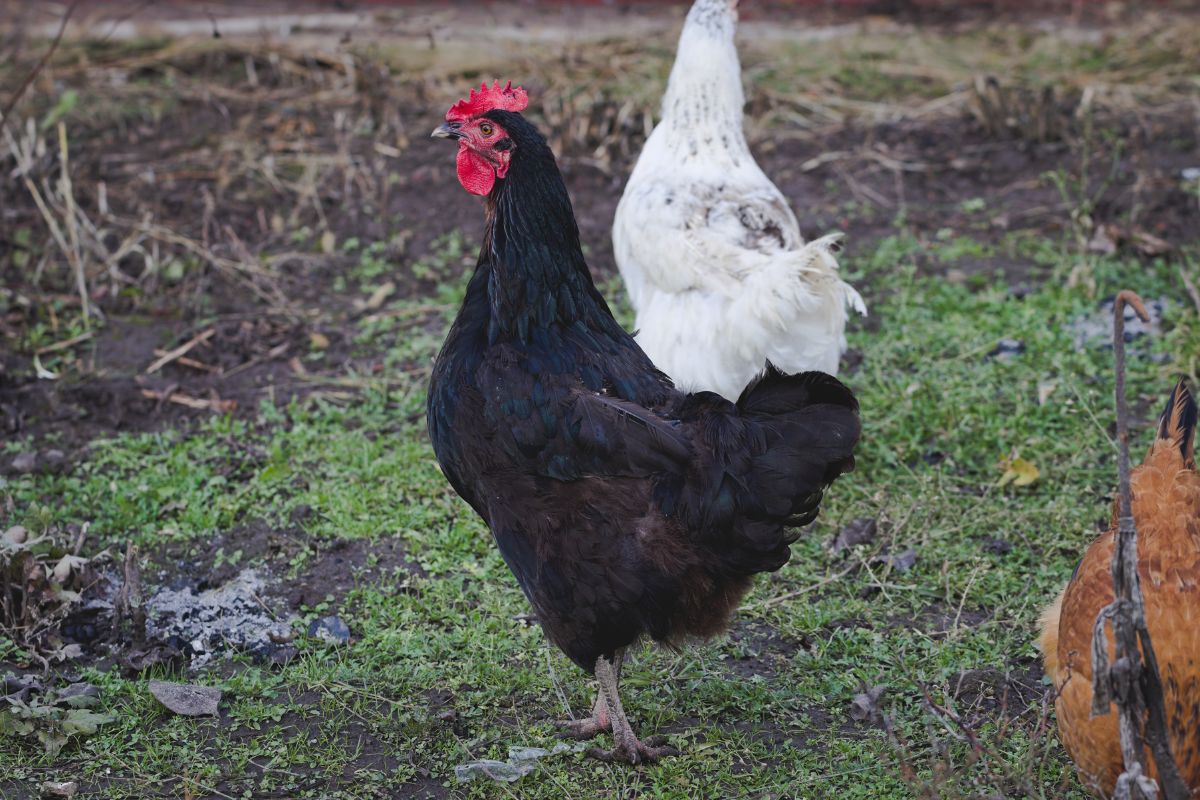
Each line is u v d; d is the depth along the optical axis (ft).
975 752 12.53
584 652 13.79
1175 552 11.77
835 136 32.60
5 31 36.40
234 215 28.76
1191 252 25.86
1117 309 10.34
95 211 28.32
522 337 13.79
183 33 37.32
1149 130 31.94
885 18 40.40
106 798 13.58
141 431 21.50
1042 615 13.92
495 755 14.29
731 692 15.15
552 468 13.26
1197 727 11.05
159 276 26.27
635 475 13.05
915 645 16.05
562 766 14.08
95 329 24.63
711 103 19.31
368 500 19.24
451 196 29.81
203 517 18.78
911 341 23.21
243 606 16.96
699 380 17.12
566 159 30.99
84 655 16.03
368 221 28.81
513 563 13.78
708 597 13.37
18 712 14.33
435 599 17.10
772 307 16.17
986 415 20.83
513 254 13.80
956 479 19.53
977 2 41.47
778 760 14.16
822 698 15.07
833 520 18.75
